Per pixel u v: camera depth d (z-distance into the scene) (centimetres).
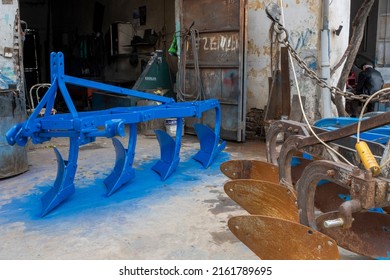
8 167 410
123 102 698
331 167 197
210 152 467
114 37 934
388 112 197
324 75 518
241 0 555
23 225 299
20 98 419
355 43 502
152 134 625
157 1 859
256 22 600
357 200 178
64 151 528
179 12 635
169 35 836
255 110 619
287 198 262
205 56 616
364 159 180
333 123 330
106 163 462
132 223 300
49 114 337
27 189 379
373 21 805
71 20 1177
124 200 346
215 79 608
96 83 373
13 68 420
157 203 339
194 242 268
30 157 498
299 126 295
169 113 391
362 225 223
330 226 175
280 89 560
